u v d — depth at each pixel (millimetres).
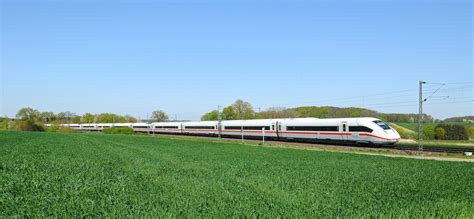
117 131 98625
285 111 108875
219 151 38281
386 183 16938
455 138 65875
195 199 12336
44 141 54844
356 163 26375
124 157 30547
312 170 21844
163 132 90562
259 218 9852
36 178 16984
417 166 24516
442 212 10672
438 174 20406
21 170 20203
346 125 44000
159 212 10133
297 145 48125
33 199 12156
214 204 11586
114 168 22031
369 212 10656
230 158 30031
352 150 40469
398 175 19891
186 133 81312
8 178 16906
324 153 35906
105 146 45781
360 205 11734
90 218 9852
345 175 19562
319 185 15945
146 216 9750
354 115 83375
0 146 42188
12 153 32625
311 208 11109
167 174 19234
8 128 135250
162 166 23547
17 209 10664
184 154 34125
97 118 166000
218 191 14141
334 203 12062
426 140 66750
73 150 38125
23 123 116562
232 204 11656
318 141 49000
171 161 27250
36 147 41469
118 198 12312
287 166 24094
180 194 13281
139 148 42750
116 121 154625
